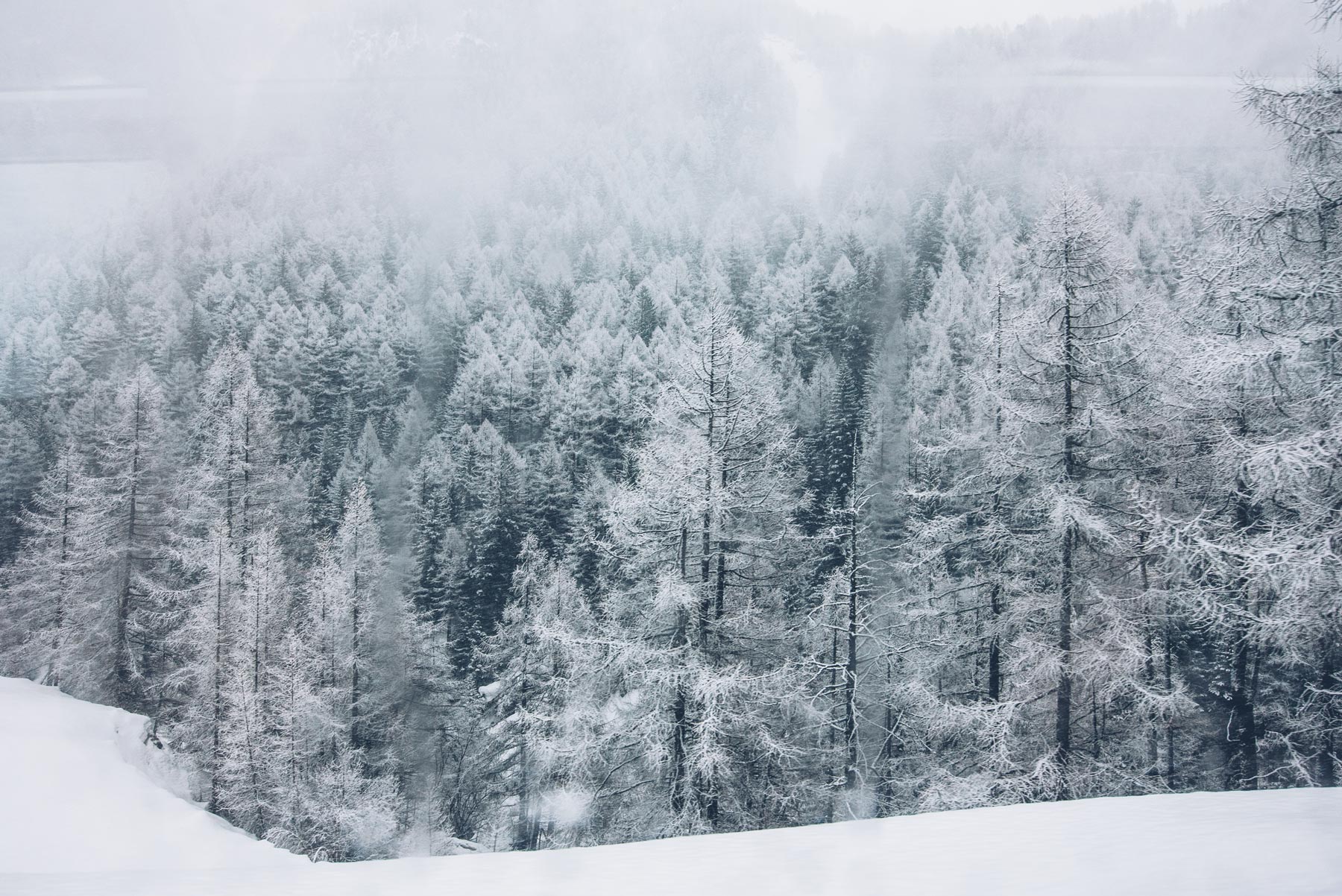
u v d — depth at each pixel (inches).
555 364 2508.6
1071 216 486.6
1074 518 451.2
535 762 768.3
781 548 547.5
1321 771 474.6
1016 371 501.7
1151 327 489.7
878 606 637.9
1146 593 474.9
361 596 1106.7
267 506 1102.4
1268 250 419.2
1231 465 406.6
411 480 1786.4
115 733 833.5
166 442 1254.9
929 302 2482.8
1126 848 181.2
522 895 183.9
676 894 175.9
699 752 458.0
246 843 670.5
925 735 590.9
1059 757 471.5
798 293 2495.1
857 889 168.1
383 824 882.1
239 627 894.4
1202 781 559.8
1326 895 132.6
